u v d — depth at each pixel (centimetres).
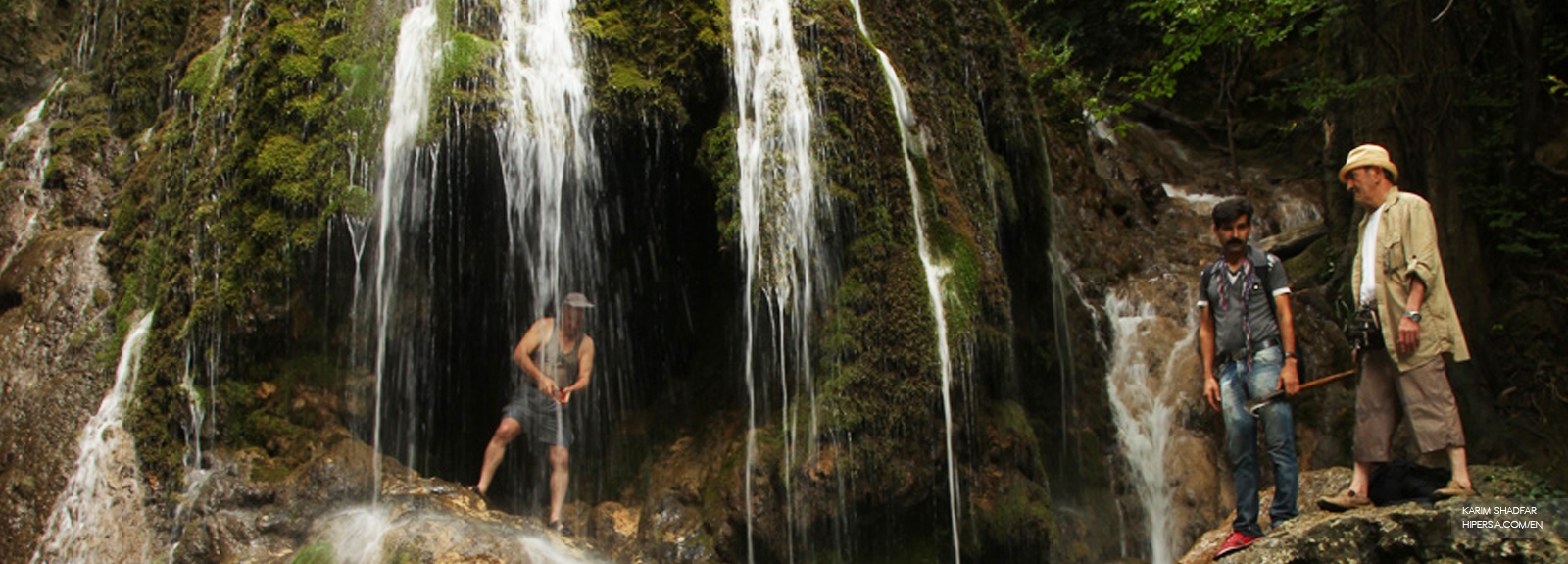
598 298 795
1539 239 1091
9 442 744
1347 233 1066
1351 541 532
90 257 838
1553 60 1132
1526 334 1066
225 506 683
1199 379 948
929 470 693
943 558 706
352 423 718
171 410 721
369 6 752
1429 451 543
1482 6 1066
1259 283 601
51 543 696
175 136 834
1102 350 994
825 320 696
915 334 699
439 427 789
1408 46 1004
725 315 792
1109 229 1109
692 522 721
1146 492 927
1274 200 1288
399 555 615
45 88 1290
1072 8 1631
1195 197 1299
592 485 793
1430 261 547
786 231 694
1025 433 763
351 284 722
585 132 745
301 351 724
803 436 682
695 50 740
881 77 757
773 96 719
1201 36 1031
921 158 768
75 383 765
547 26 739
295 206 714
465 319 793
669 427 811
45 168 932
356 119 720
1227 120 1470
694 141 768
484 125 695
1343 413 955
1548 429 1009
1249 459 592
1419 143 1006
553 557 663
